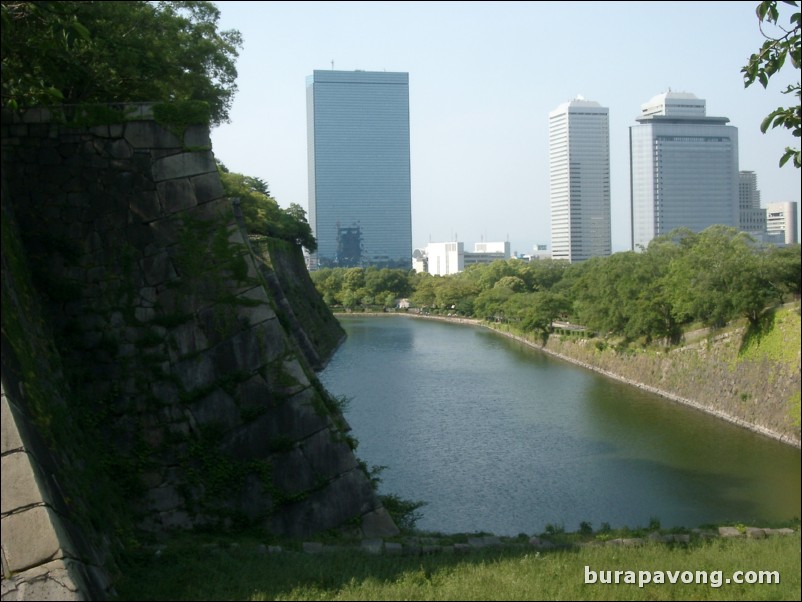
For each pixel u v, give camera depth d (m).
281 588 11.38
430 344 89.44
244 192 67.81
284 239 80.19
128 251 15.62
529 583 11.95
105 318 15.38
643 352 57.56
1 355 10.98
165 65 21.14
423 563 13.45
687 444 36.25
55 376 13.71
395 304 159.62
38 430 11.27
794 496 24.95
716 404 44.59
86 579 9.99
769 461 30.97
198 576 11.84
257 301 16.02
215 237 15.99
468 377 61.66
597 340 69.12
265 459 15.62
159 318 15.57
